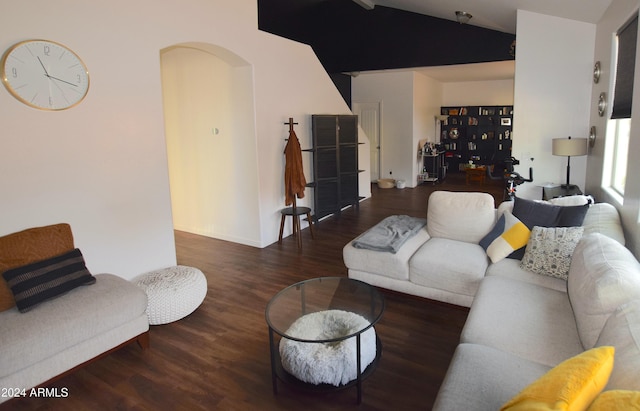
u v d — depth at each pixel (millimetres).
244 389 2432
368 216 6645
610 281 1856
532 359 1962
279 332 2287
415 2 6316
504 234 3232
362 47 8164
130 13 3316
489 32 7090
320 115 5789
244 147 4969
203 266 4492
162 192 3684
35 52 2756
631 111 2938
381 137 9688
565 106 4922
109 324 2580
